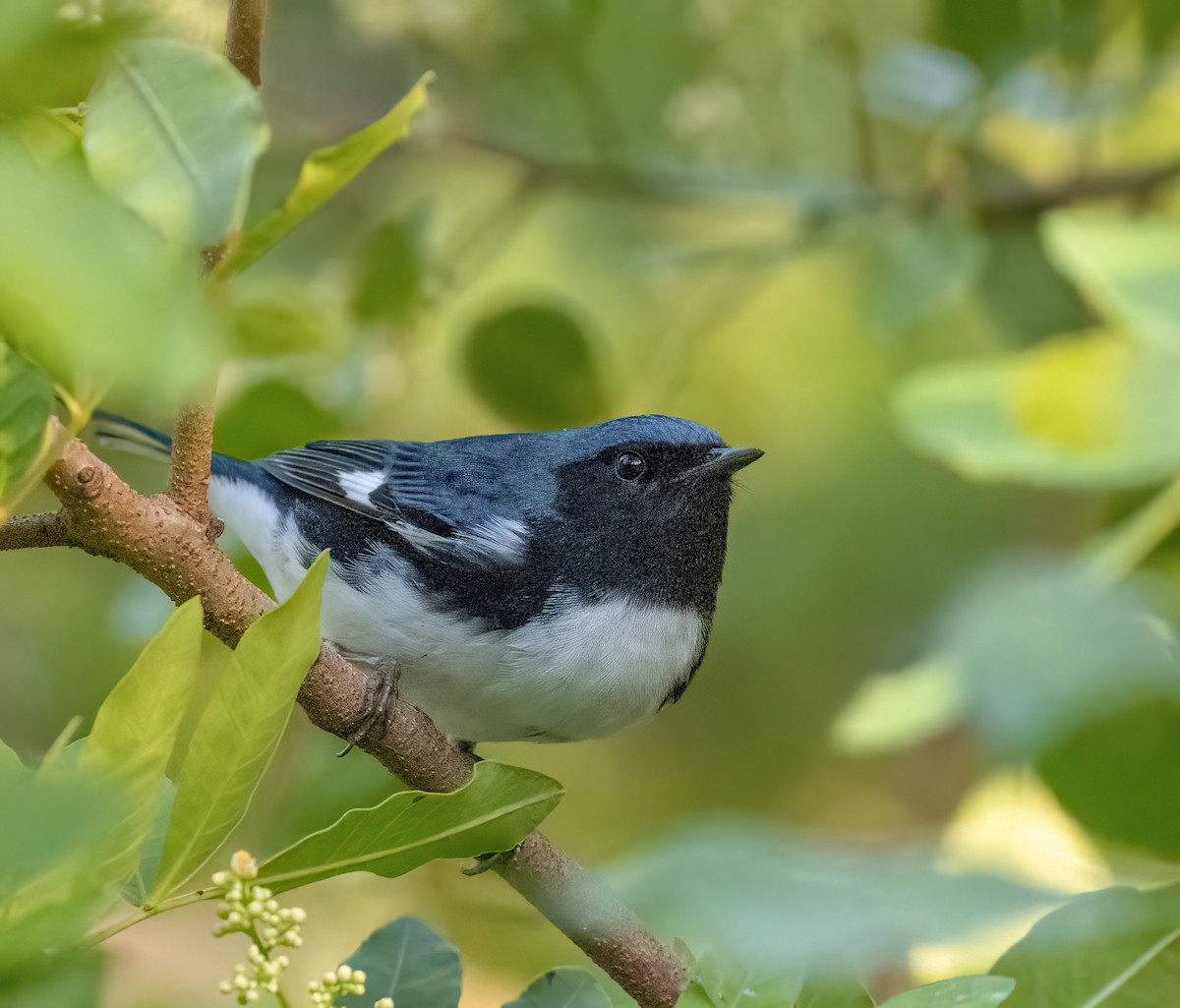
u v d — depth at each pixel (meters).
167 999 7.53
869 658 13.46
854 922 2.82
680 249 12.71
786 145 12.70
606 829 13.53
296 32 12.72
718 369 14.47
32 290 2.40
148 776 4.29
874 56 12.24
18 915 3.87
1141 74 11.38
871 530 13.54
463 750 10.34
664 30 12.34
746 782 13.69
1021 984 4.96
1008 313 12.37
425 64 12.54
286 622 4.63
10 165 2.54
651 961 7.03
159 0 3.76
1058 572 4.70
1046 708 4.26
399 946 6.10
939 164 12.48
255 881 4.95
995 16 11.39
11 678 12.55
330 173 4.10
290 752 9.71
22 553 12.85
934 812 12.98
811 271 14.59
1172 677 4.28
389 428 12.88
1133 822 4.91
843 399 14.20
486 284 14.02
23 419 3.92
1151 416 5.85
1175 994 4.84
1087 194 12.02
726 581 13.89
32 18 3.00
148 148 3.75
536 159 12.48
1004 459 5.96
